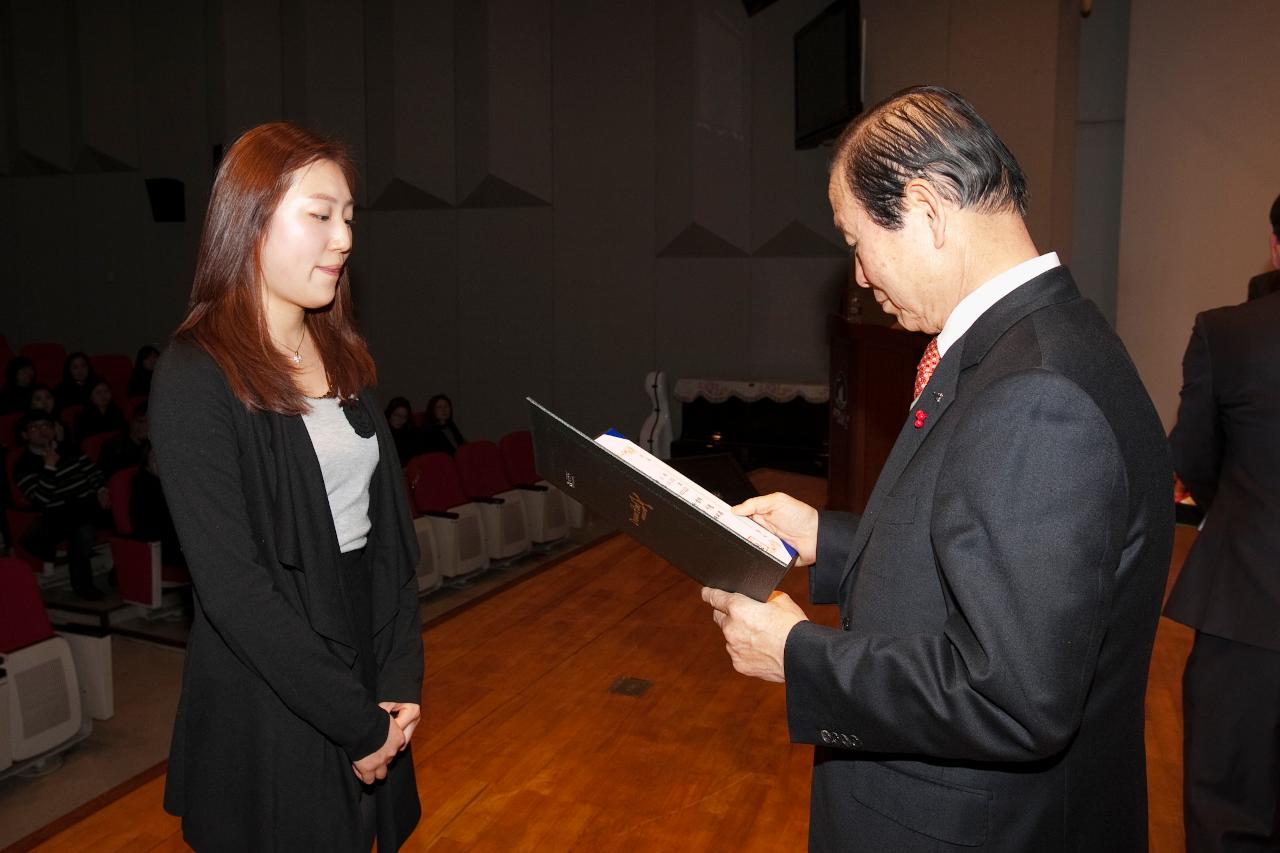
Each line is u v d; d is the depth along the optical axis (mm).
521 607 3557
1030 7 5707
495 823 2166
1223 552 1712
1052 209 5777
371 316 8383
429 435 6473
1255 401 1671
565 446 1192
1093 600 852
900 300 1062
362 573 1374
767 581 1056
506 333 7988
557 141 7617
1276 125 5195
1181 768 2418
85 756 3514
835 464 4965
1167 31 5406
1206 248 5441
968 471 889
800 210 6961
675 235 7324
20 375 7273
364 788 1359
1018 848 971
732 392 7023
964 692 878
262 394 1213
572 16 7445
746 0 6609
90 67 9180
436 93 7852
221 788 1253
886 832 1026
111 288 9508
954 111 999
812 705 995
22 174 9742
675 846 2086
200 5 8625
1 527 5574
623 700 2785
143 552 4750
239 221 1235
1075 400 863
